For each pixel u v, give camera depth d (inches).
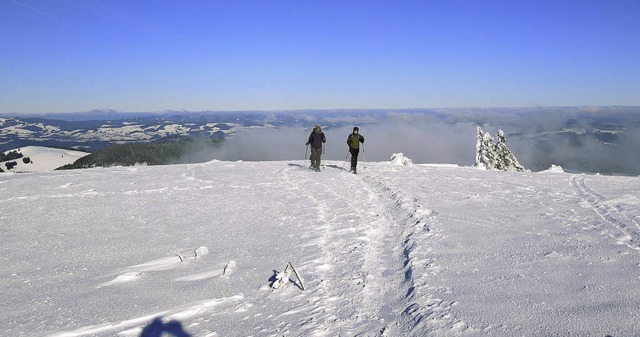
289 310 182.4
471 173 687.1
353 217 363.6
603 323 144.8
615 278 188.5
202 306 192.7
